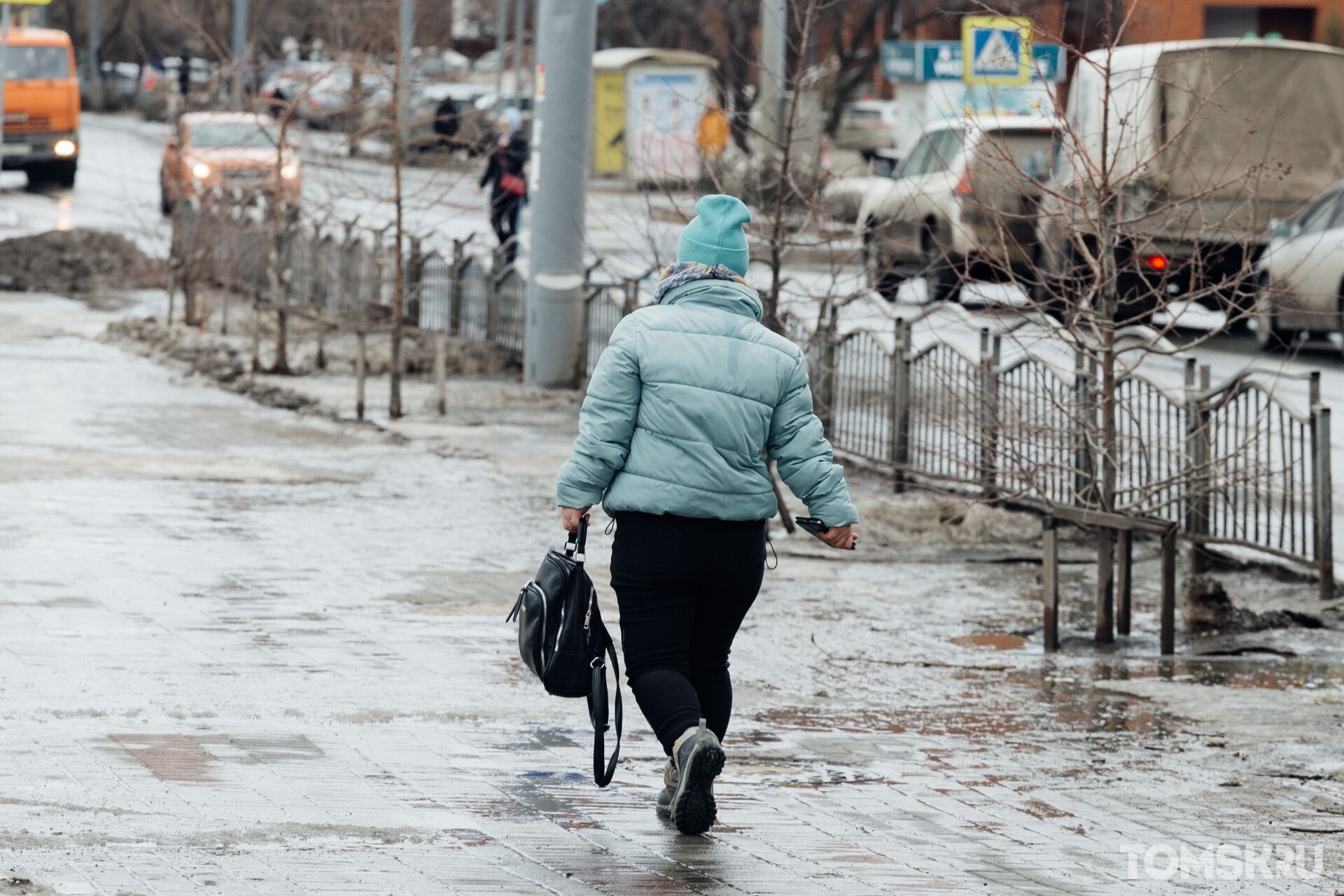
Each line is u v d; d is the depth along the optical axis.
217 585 27.97
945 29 138.50
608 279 62.66
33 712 19.59
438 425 48.47
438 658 23.83
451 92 142.25
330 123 63.94
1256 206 29.02
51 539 30.92
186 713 20.02
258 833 15.14
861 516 36.53
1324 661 26.52
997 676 24.98
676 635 16.16
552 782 17.97
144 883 13.42
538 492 39.19
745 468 15.92
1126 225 27.47
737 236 16.48
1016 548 35.03
